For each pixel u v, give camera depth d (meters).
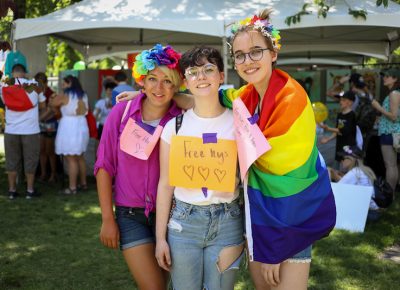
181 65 2.39
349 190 5.54
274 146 2.19
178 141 2.38
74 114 7.06
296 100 2.21
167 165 2.46
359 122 7.18
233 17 7.16
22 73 5.59
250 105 2.41
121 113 2.66
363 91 7.33
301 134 2.19
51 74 16.86
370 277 4.13
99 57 11.38
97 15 7.41
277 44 2.35
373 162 7.45
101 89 9.73
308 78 10.33
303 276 2.34
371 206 5.75
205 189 2.35
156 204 2.51
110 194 2.63
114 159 2.63
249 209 2.25
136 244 2.58
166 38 10.68
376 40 10.80
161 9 7.55
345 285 3.95
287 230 2.16
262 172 2.23
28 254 4.62
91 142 8.67
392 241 5.09
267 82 2.36
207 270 2.44
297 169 2.18
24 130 6.71
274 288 2.36
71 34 9.97
